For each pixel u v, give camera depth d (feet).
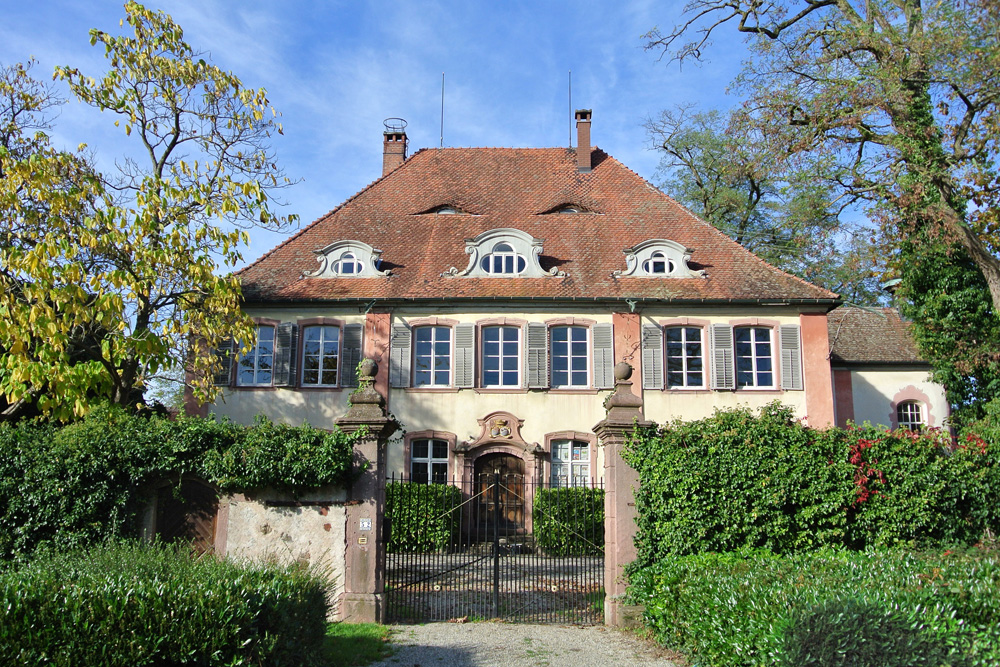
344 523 34.17
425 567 45.91
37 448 33.06
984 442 36.06
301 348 70.74
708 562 29.19
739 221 106.01
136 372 51.39
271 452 33.58
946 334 64.95
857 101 53.88
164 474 33.63
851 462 33.14
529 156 90.43
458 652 29.19
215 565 23.57
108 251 47.32
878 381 77.20
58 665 18.60
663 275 72.02
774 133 57.98
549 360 69.62
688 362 69.97
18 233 47.06
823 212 59.47
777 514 32.19
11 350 41.06
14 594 19.12
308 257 75.72
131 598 19.89
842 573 24.59
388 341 70.03
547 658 28.40
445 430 68.39
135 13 50.88
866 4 56.75
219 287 49.37
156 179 50.31
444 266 73.72
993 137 52.75
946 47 50.72
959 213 57.98
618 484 34.32
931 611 20.36
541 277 71.92
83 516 32.14
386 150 93.71
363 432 34.42
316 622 25.09
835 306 70.28
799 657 19.38
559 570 46.57
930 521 32.65
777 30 60.95
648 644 30.27
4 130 52.31
